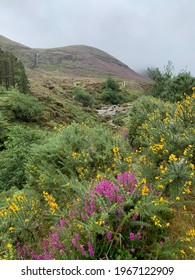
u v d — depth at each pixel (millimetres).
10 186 7652
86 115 31984
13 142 10375
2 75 38844
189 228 3279
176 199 3494
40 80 66688
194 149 4492
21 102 19656
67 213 3688
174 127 5461
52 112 24688
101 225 2895
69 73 143500
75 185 4145
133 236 2717
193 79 15164
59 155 6246
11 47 171375
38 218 4086
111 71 171375
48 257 3014
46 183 5145
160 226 2789
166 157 4637
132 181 3646
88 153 5617
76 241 2805
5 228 3953
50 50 186625
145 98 9031
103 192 3340
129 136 7691
